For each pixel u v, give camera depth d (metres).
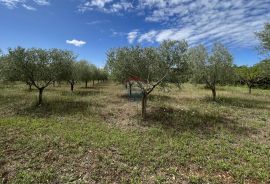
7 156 7.63
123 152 8.17
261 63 18.88
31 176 6.29
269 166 7.27
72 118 13.53
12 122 11.82
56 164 7.18
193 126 12.37
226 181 6.33
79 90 33.31
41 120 12.62
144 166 7.20
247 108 18.94
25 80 17.50
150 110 16.75
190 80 23.23
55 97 22.48
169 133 10.82
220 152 8.45
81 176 6.52
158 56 13.65
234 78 23.86
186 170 7.02
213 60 22.33
